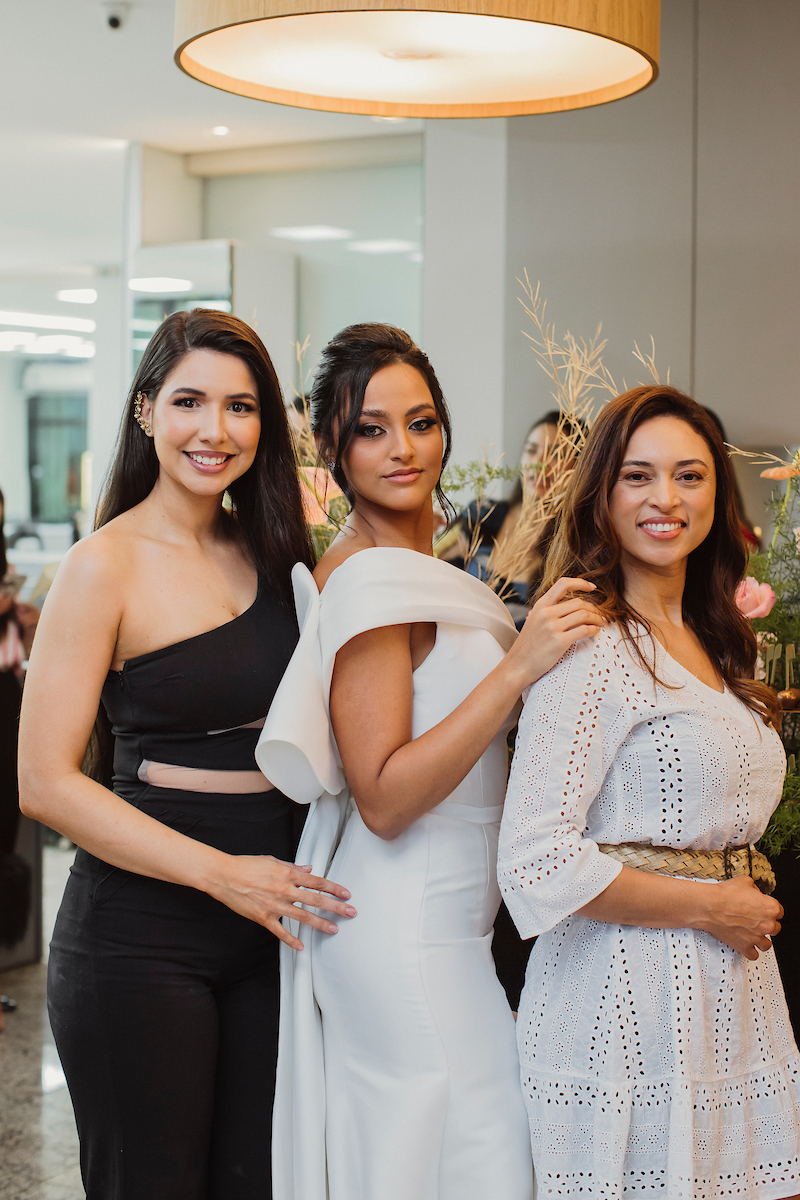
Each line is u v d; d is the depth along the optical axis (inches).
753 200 179.9
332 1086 65.1
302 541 75.2
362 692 61.4
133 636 68.1
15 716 164.7
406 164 252.5
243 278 252.7
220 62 89.7
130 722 69.2
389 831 60.9
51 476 479.8
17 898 170.9
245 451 70.1
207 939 68.3
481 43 85.7
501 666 59.2
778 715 64.7
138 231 265.0
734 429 181.6
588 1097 57.5
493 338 199.3
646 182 186.5
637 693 58.0
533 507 93.7
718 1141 57.7
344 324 260.2
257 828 70.6
